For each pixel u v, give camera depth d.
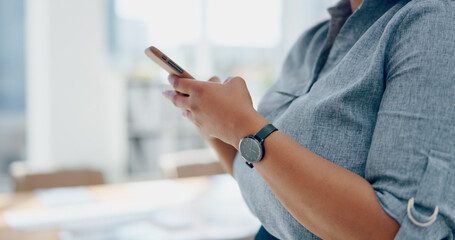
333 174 0.47
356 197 0.46
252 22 4.52
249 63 4.58
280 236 0.64
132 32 4.03
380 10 0.61
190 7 4.24
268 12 4.57
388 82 0.51
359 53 0.56
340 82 0.57
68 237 1.51
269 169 0.50
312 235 0.55
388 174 0.46
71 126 3.80
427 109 0.45
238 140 0.53
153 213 1.82
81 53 3.76
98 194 2.11
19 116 3.73
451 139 0.44
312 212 0.47
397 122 0.47
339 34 0.65
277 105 0.76
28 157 3.79
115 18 3.92
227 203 2.02
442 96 0.44
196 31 4.29
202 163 2.75
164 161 2.77
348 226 0.46
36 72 3.70
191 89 0.57
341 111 0.54
